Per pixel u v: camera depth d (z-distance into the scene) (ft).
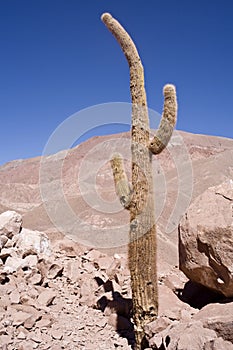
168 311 17.31
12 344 15.61
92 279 24.43
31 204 152.66
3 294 19.72
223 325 14.07
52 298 20.51
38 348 15.65
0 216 27.78
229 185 19.53
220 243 17.01
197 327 13.84
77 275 25.50
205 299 20.45
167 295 19.84
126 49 17.11
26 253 26.16
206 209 18.74
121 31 17.28
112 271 25.46
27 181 179.73
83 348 16.24
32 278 22.88
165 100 15.99
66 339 16.90
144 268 16.07
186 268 18.65
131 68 16.93
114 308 20.08
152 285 16.14
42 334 16.85
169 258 44.52
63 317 19.29
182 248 18.89
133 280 16.34
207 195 19.52
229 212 17.71
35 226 77.05
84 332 17.97
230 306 15.80
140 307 16.14
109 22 17.62
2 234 26.78
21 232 28.50
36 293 20.94
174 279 24.16
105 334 18.10
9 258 24.68
